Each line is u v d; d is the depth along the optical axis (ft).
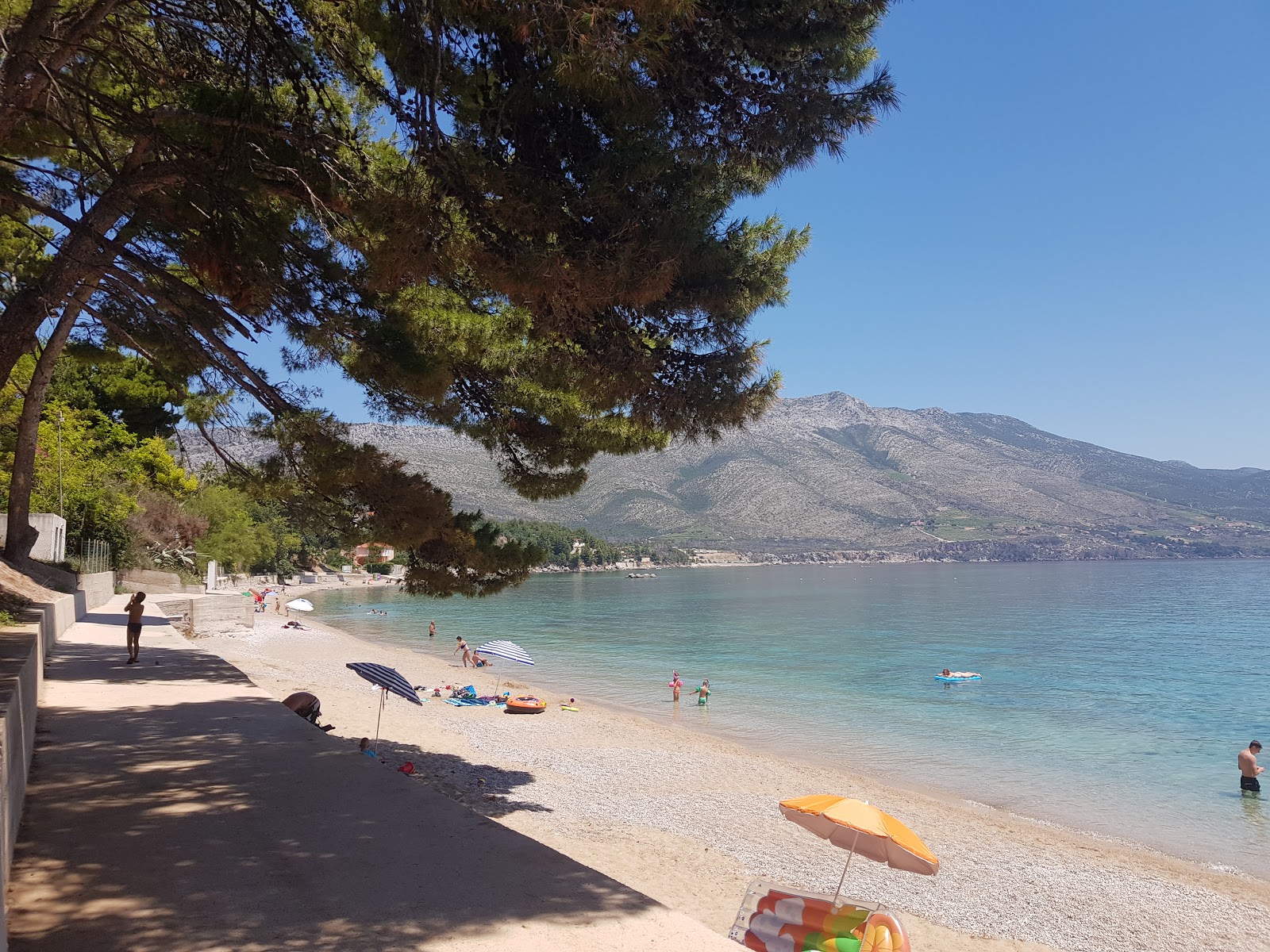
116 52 32.53
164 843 16.99
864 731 96.43
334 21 28.45
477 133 25.75
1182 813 65.46
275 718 31.83
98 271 36.63
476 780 58.23
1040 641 223.71
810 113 24.91
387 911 13.44
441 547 40.04
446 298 35.06
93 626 71.46
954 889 45.34
